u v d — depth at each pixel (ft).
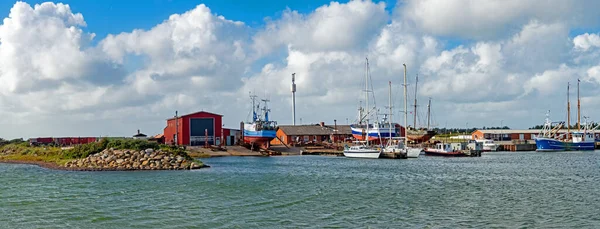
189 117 387.34
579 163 264.72
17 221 98.22
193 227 92.68
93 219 100.01
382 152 321.93
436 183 163.63
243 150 374.84
